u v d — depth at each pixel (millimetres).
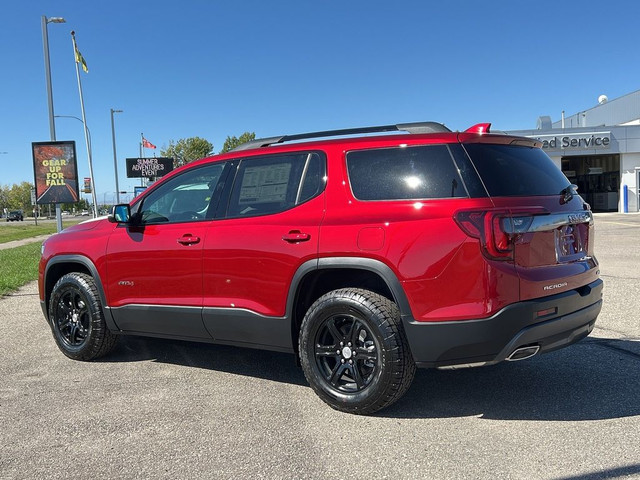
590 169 34969
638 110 40531
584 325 3836
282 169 4180
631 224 21281
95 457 3240
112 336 5145
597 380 4336
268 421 3717
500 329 3340
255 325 4094
